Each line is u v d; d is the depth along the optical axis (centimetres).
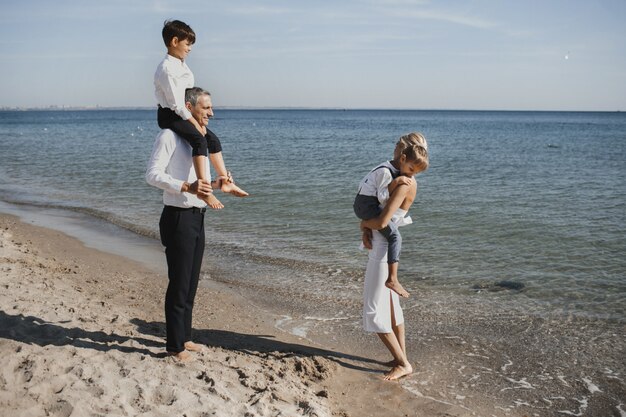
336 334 563
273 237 1014
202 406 339
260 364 450
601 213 1255
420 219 1181
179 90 370
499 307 654
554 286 731
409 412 404
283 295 689
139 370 378
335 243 970
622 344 544
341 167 2273
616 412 412
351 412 396
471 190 1638
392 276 438
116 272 753
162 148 373
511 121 14212
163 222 390
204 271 792
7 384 335
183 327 412
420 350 527
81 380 349
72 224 1125
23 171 2128
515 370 484
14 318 455
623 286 730
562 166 2409
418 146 411
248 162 2505
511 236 1020
